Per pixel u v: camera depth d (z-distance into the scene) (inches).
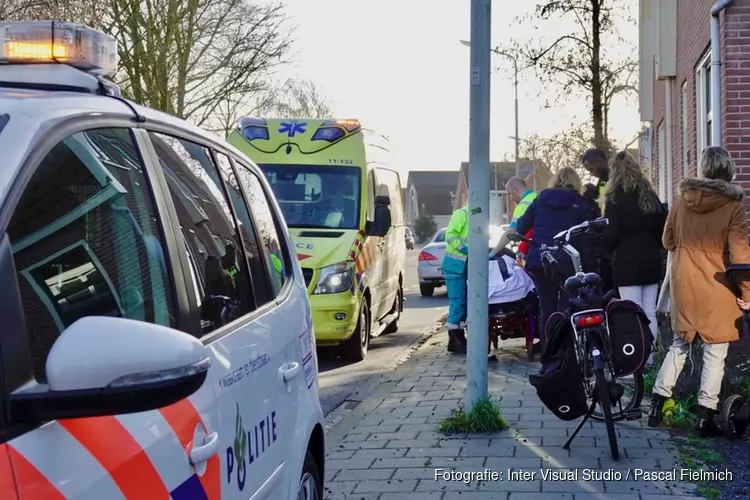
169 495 88.6
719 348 231.3
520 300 366.0
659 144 662.5
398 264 557.0
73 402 69.6
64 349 70.6
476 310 250.5
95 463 77.4
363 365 415.8
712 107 346.0
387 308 518.3
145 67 814.5
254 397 118.6
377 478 211.0
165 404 72.5
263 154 458.9
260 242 150.9
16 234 79.4
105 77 117.3
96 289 90.0
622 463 213.8
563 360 223.5
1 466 66.8
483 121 247.8
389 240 521.0
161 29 821.2
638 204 277.1
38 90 100.3
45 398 69.4
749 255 227.0
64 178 89.1
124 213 99.8
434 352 417.1
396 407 288.5
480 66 246.2
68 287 85.7
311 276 406.6
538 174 1190.3
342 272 410.9
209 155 139.6
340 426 264.8
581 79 810.8
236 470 108.5
